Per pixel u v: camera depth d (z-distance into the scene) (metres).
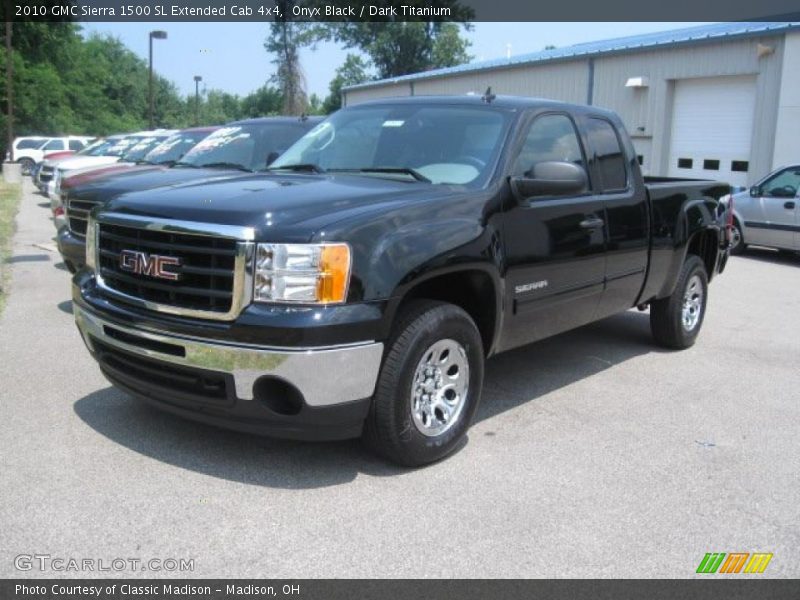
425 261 3.95
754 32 18.58
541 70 25.20
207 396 3.79
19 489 3.79
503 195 4.58
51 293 8.60
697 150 20.72
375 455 4.32
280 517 3.60
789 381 6.07
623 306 6.05
